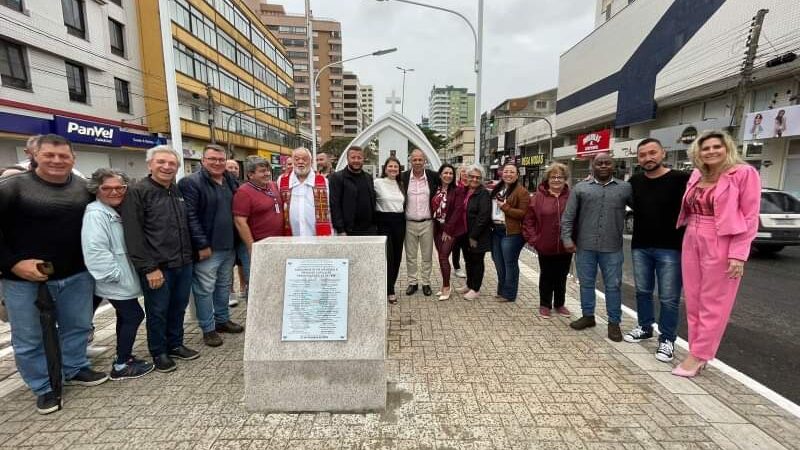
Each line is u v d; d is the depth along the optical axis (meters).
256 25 35.56
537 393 2.92
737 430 2.50
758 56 14.77
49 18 15.04
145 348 3.78
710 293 3.09
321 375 2.65
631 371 3.27
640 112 24.38
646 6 23.86
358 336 2.67
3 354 3.69
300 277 2.73
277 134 42.91
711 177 3.10
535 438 2.41
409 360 3.46
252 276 2.75
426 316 4.63
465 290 5.77
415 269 5.55
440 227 5.45
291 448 2.32
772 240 8.07
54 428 2.53
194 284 3.73
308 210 4.42
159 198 3.19
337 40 77.50
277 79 42.31
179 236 3.31
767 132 14.61
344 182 4.77
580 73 32.81
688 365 3.21
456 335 4.05
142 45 20.97
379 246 2.80
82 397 2.89
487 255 8.64
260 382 2.66
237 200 3.99
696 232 3.15
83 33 17.30
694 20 19.66
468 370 3.27
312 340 2.67
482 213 4.97
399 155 8.26
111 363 3.48
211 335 3.83
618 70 27.03
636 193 3.68
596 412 2.68
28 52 14.30
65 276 2.87
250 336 2.68
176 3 22.06
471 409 2.71
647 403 2.79
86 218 2.86
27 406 2.80
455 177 5.50
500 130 58.09
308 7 16.55
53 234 2.77
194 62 24.22
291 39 76.31
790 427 2.54
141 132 20.97
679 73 20.80
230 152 29.42
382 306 2.73
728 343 4.05
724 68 17.61
